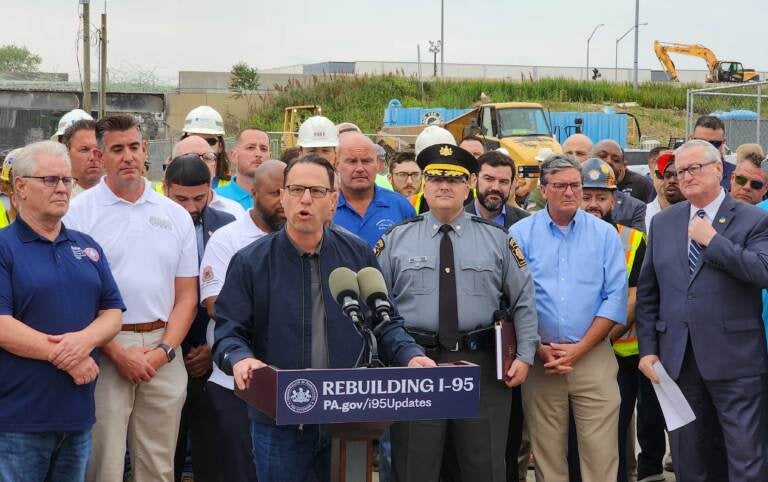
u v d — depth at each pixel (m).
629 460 6.67
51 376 4.41
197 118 8.24
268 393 3.34
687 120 13.48
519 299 5.11
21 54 78.62
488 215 6.46
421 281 5.04
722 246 5.21
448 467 5.16
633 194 9.00
